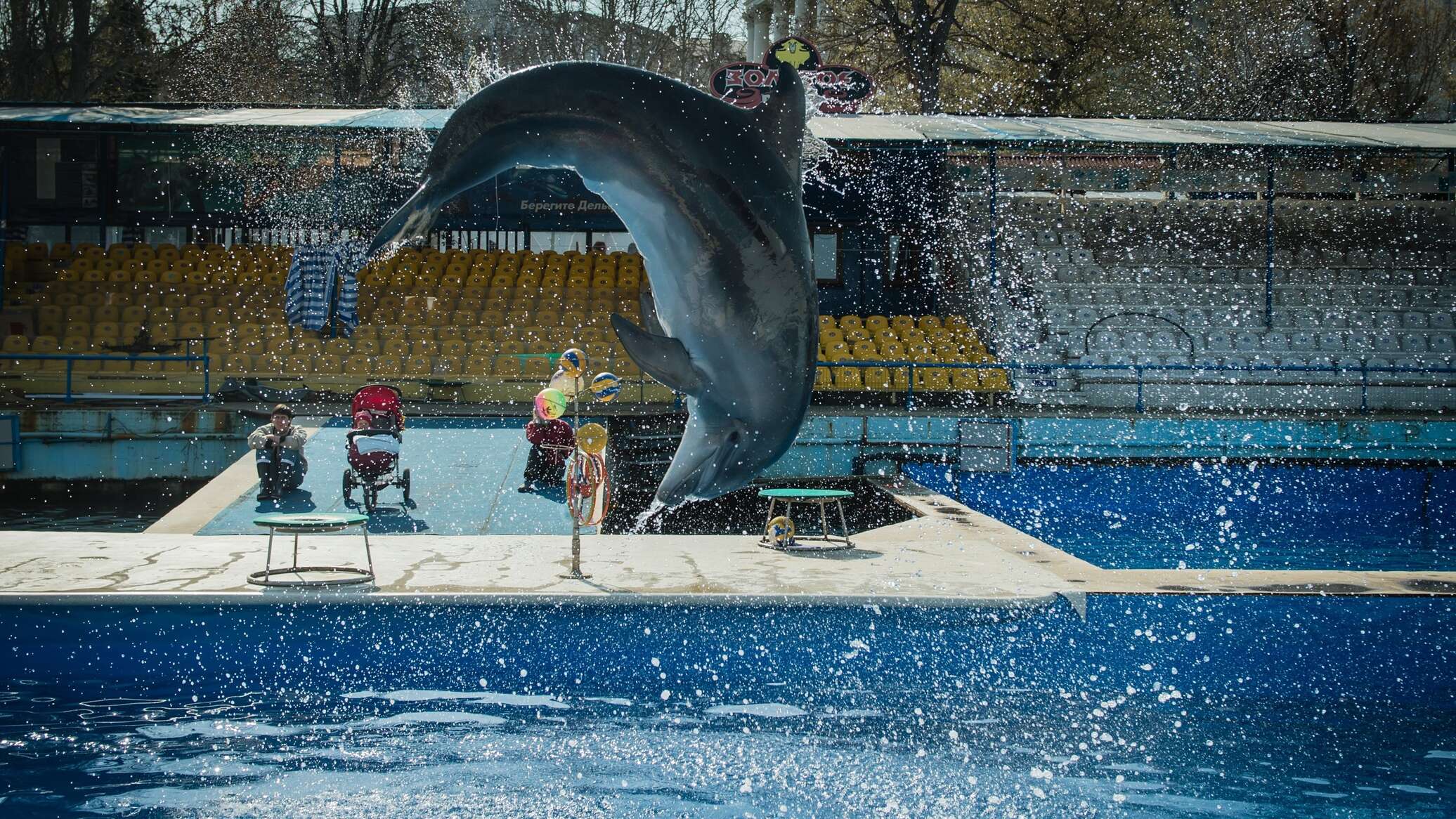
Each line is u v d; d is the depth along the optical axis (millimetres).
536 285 24578
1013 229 26969
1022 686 8648
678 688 8523
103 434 17266
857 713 8000
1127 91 37531
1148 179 27734
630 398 20344
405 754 6922
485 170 4301
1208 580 9242
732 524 15820
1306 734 7699
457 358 20672
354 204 26375
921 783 6574
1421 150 21656
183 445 17406
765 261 4480
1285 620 8648
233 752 6895
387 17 43156
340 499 14141
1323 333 23094
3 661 8398
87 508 16328
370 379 19875
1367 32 35531
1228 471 17438
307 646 8523
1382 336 23141
